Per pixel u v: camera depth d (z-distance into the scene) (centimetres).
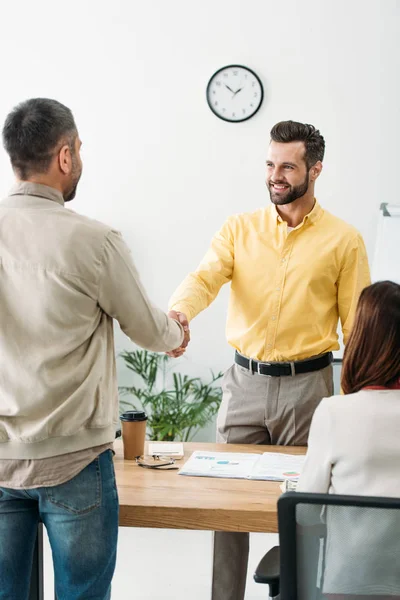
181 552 376
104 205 490
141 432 236
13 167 176
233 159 482
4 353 167
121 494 199
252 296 264
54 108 175
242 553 250
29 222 170
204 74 479
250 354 263
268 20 473
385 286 156
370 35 469
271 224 266
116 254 172
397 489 148
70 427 167
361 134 475
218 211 486
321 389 259
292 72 475
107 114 485
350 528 138
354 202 478
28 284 167
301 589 143
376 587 141
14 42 485
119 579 337
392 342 152
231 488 206
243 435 266
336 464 153
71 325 167
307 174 256
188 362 495
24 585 179
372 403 153
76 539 170
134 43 480
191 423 466
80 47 482
